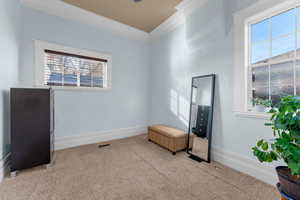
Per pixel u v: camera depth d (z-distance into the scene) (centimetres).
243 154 183
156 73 367
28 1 228
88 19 283
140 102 375
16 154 168
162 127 298
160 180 165
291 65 150
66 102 268
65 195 138
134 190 147
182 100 286
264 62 172
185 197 138
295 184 67
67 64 272
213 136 220
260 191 146
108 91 320
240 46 185
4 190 144
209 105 221
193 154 239
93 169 189
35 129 180
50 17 249
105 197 136
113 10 272
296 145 69
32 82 235
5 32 174
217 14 208
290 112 71
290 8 148
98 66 311
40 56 239
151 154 240
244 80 183
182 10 262
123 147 273
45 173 177
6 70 177
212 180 165
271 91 166
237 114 188
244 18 180
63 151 250
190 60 265
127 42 348
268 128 159
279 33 159
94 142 301
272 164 156
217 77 215
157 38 360
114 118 331
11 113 167
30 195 137
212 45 221
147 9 270
